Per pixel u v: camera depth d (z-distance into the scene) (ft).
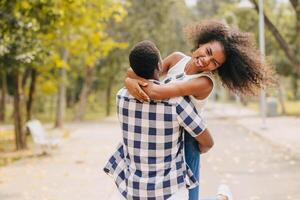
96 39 65.21
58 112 101.04
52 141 55.62
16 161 50.01
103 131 89.97
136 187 12.45
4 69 53.42
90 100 190.19
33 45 50.72
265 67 13.33
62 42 65.77
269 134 71.92
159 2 127.03
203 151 13.11
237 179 37.24
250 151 54.44
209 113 152.05
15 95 62.03
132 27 125.59
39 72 87.92
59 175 40.29
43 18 46.75
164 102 12.34
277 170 41.01
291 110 151.94
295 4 59.67
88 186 35.14
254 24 130.82
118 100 12.81
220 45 12.99
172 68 13.85
